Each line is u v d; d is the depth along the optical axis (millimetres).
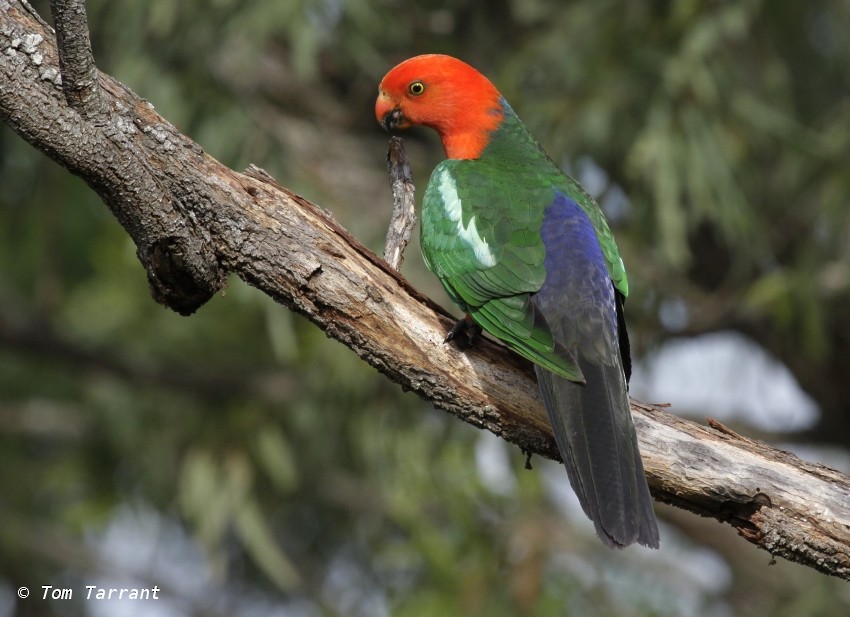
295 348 13477
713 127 12836
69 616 17516
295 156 14414
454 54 15633
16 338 16391
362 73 16094
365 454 14664
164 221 6418
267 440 15266
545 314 7273
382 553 15414
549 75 14016
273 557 14648
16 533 17078
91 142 6141
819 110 15352
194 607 17609
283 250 6613
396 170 7645
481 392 6895
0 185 15938
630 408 6832
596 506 6336
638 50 13070
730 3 13039
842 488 6613
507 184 8078
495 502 13906
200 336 16594
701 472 6711
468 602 13203
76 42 5832
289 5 13039
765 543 6676
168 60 13758
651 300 14039
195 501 14883
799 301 13219
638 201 13500
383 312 6777
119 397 16516
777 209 14398
